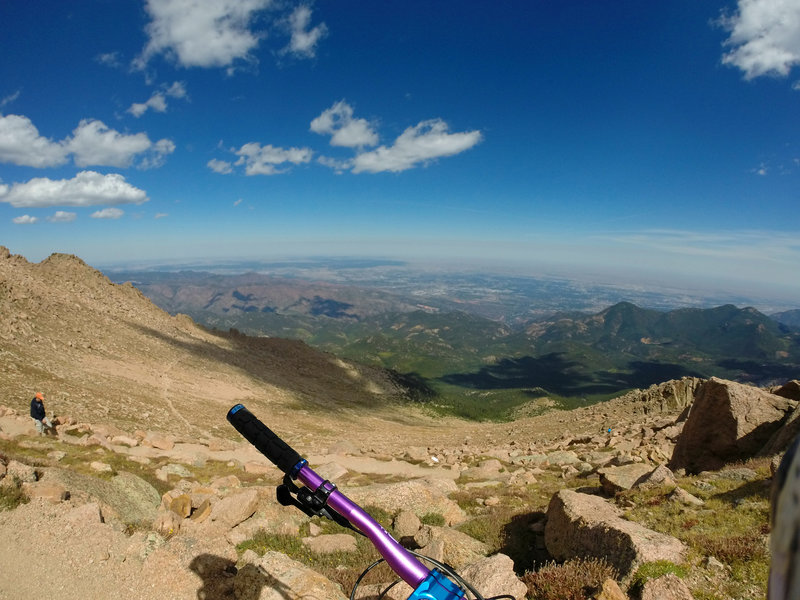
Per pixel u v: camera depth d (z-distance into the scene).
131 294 90.06
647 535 7.93
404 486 14.95
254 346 101.31
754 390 15.06
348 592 8.42
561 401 153.62
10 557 8.10
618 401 47.91
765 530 7.91
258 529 11.62
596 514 9.36
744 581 6.70
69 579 7.67
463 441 43.25
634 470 14.17
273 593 6.72
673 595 6.48
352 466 25.50
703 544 7.62
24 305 52.91
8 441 17.62
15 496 9.67
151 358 58.91
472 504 15.83
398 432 53.91
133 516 11.52
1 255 71.75
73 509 9.48
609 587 6.67
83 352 48.62
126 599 7.27
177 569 7.74
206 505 11.86
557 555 9.51
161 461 20.45
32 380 31.67
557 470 22.61
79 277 81.12
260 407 53.50
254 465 21.16
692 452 15.78
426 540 11.23
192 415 39.47
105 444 20.05
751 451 14.48
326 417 59.84
